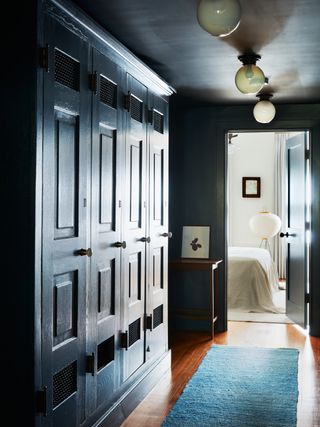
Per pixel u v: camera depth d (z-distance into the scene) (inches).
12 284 95.1
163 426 131.2
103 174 126.8
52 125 100.3
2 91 95.5
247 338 226.5
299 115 235.3
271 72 180.9
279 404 146.6
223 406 145.0
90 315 119.3
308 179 241.6
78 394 113.1
